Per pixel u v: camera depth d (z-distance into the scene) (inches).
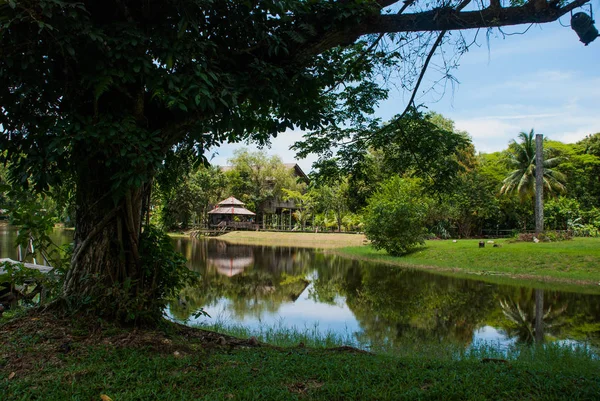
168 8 147.8
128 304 171.6
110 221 175.8
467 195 1341.0
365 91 272.7
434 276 661.9
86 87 146.9
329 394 123.7
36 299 287.6
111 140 145.0
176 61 150.7
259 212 2073.1
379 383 134.2
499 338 313.6
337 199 1676.9
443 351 249.6
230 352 170.6
